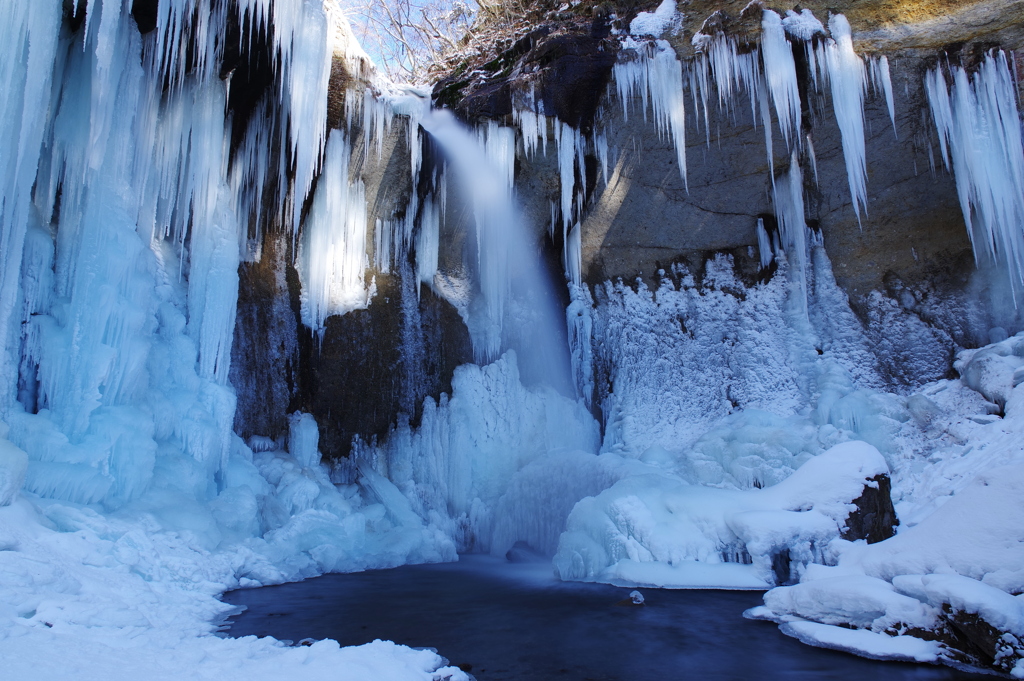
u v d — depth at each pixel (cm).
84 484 655
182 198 906
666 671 437
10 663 324
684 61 1038
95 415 702
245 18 860
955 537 540
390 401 1170
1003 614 441
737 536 770
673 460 1091
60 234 744
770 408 1159
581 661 461
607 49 1059
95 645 379
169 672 348
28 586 460
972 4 913
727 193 1209
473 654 476
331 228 1075
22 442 643
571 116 1126
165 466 778
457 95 1132
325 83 942
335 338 1117
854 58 973
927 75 976
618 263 1305
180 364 862
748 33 994
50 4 652
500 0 1381
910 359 1107
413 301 1212
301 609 626
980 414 938
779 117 988
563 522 1073
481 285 1284
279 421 1053
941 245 1110
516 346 1295
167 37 806
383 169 1141
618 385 1291
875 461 791
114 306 727
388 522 1063
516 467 1212
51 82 728
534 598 699
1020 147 934
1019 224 970
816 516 751
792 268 1212
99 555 573
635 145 1161
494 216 1248
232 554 739
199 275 912
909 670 442
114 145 767
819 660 468
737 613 619
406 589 754
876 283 1161
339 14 1054
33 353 702
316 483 984
